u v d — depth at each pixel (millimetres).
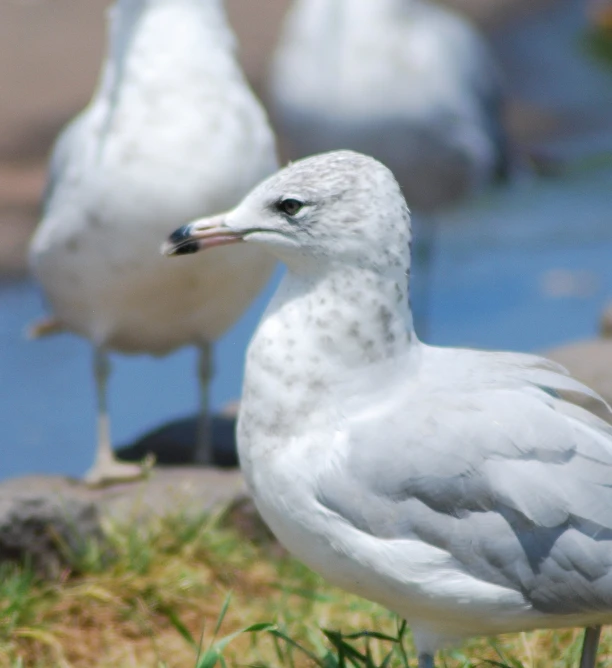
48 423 13945
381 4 16266
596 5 31578
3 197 19422
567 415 6977
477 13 31938
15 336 15906
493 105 17625
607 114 26156
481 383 7094
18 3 28688
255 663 8422
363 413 6988
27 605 9031
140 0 10742
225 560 10047
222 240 7297
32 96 23828
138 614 9266
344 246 6992
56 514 9461
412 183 16781
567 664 8258
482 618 6902
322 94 16250
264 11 29656
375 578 6863
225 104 10641
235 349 15922
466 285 17844
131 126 10430
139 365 15594
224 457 12133
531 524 6703
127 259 10500
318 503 6855
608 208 20469
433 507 6766
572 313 16703
